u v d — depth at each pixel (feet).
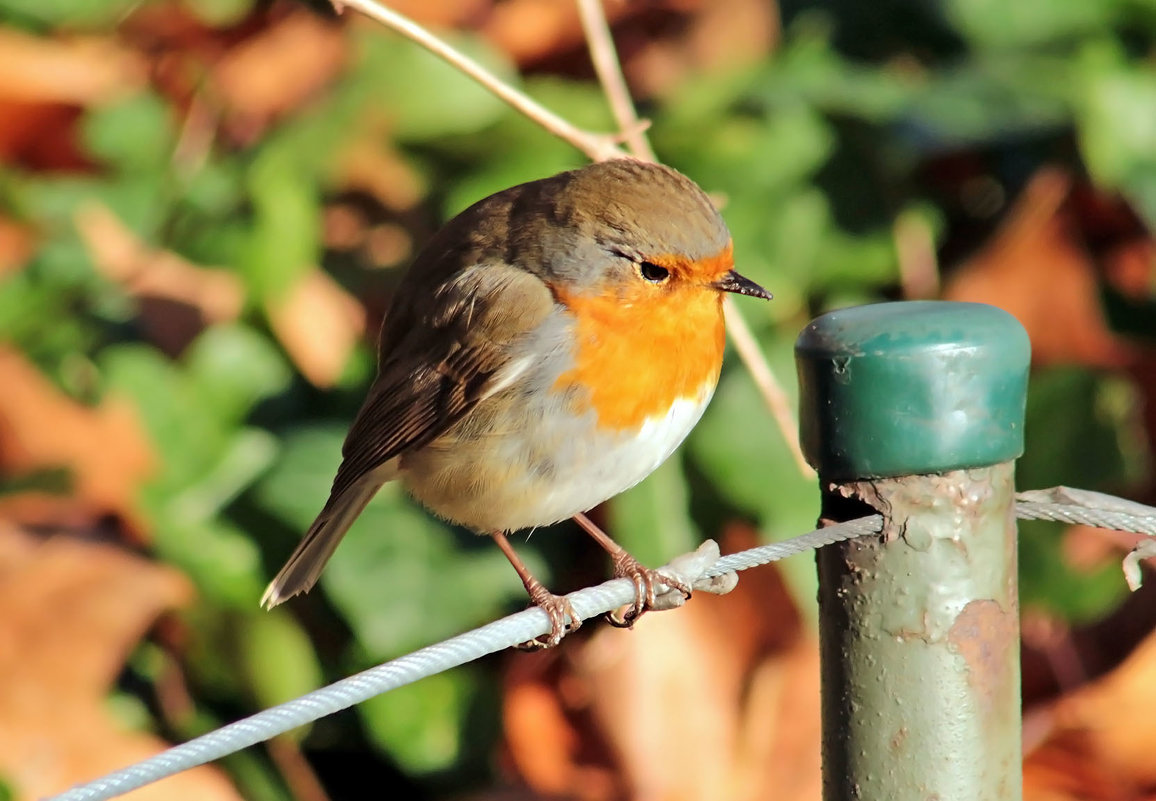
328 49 32.24
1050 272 29.45
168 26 33.63
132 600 26.58
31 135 33.17
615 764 25.68
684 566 16.43
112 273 30.60
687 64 31.65
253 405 29.09
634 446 21.74
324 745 27.91
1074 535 28.07
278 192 29.17
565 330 21.47
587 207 21.58
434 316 22.61
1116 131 29.25
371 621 26.81
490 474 22.18
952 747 16.16
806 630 26.48
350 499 24.18
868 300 29.45
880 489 16.02
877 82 29.73
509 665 26.94
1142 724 26.04
